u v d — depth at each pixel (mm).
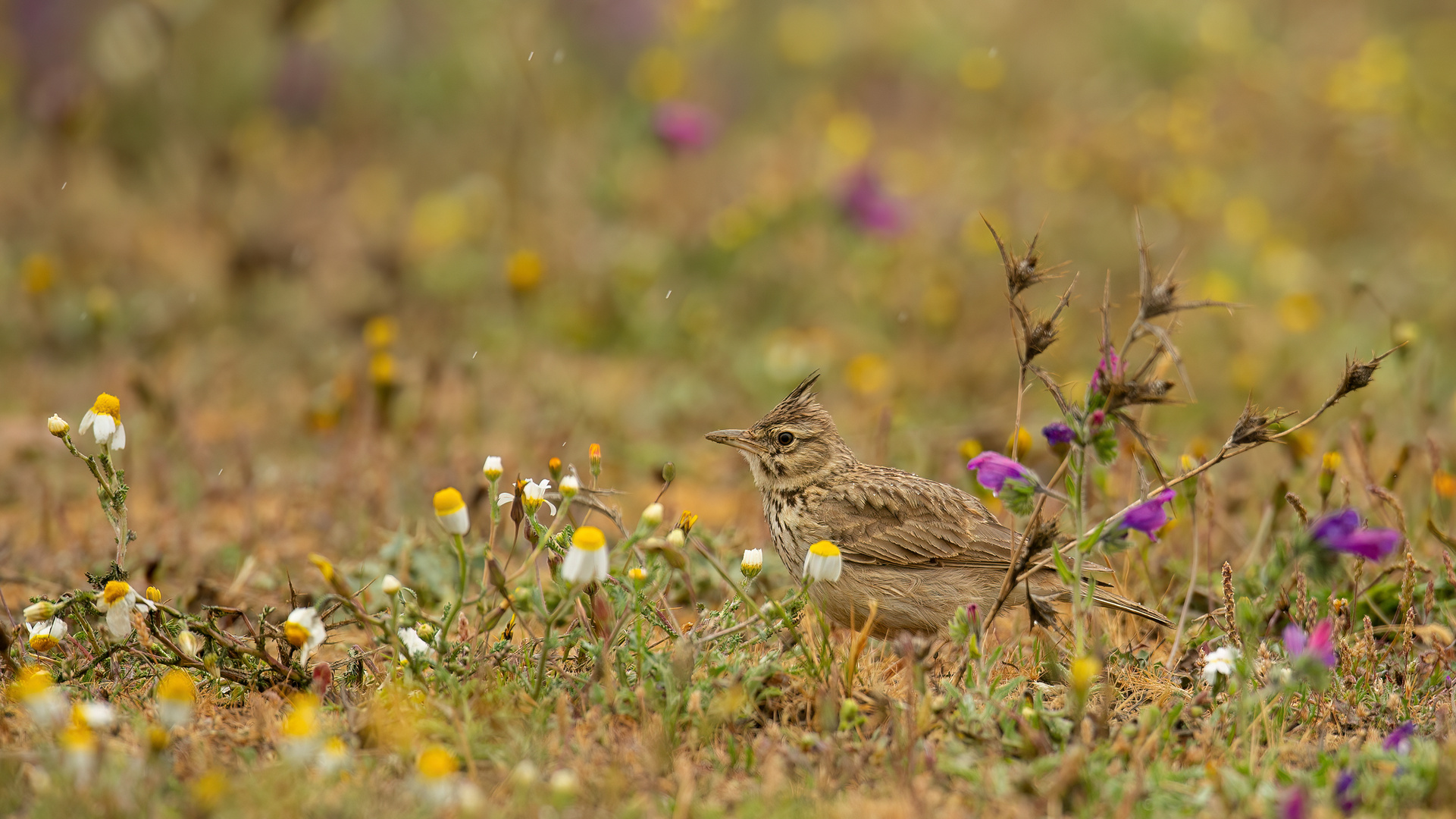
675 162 19828
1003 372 16031
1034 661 8273
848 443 13875
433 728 6688
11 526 11586
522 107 20141
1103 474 8055
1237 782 6352
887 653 8711
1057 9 24531
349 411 13344
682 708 7031
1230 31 23234
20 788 6234
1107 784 6363
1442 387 14938
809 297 17594
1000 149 21016
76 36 20469
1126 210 18797
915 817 6012
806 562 7566
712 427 15062
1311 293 17250
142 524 11547
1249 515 11469
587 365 16328
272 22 21125
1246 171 20875
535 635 8797
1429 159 20750
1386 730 7332
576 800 6250
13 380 15219
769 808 6137
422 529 10773
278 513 11820
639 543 7406
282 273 18047
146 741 6598
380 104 21844
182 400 14336
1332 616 8102
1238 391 14875
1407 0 26875
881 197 17656
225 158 19391
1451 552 9359
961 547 9672
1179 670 8266
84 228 18734
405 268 18219
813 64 24438
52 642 7512
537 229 18594
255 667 7637
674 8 22234
